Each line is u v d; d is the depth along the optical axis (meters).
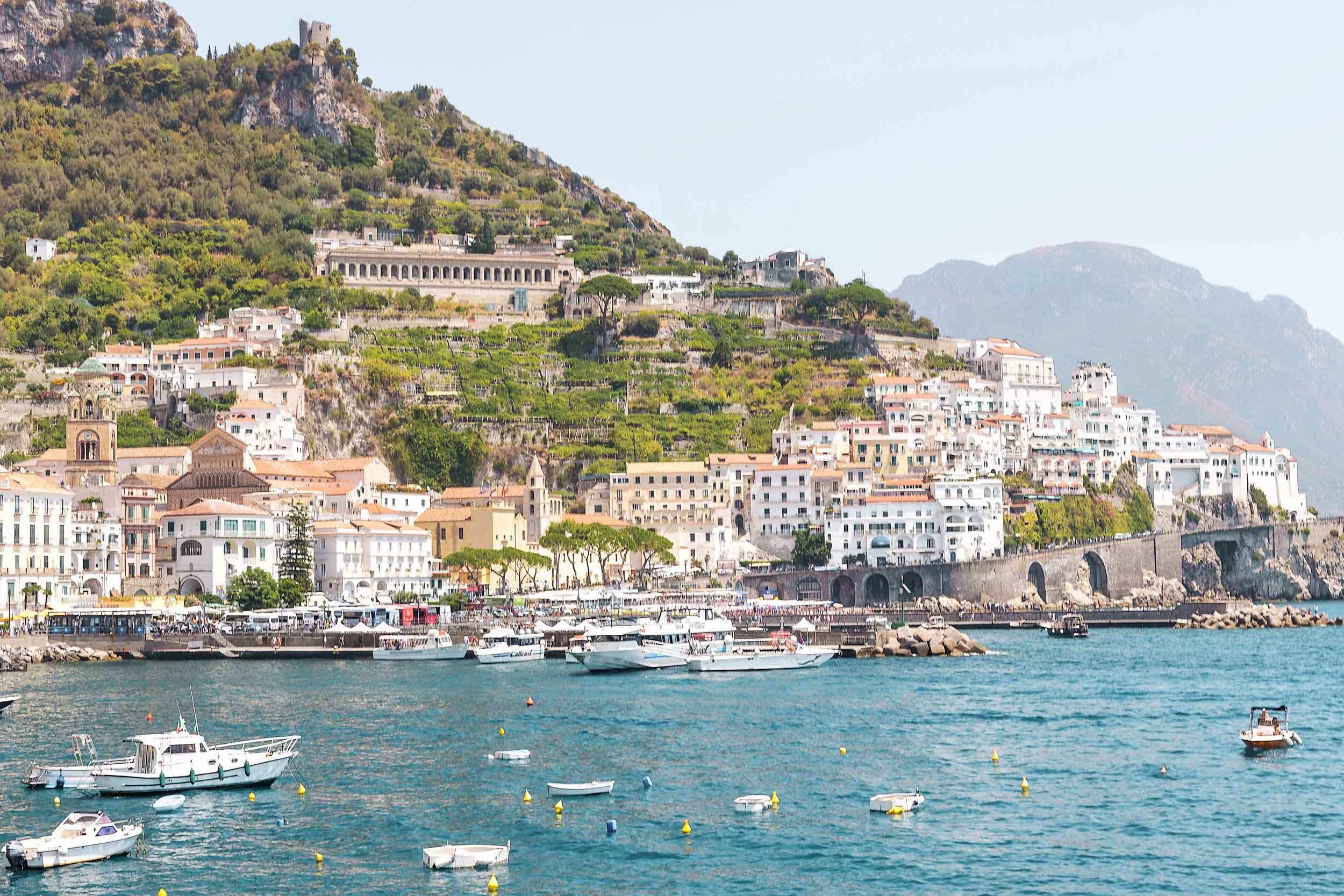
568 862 116.38
